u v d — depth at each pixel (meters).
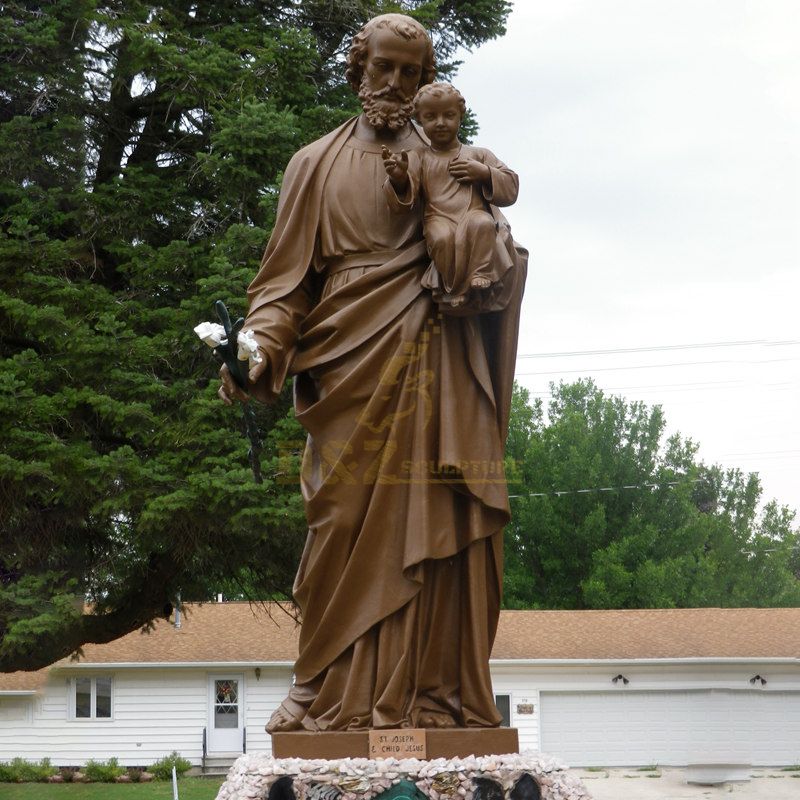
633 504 36.44
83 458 18.56
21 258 20.22
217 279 19.48
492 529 6.75
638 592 35.31
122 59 22.31
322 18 24.05
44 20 21.88
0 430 18.83
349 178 7.08
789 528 45.34
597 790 24.59
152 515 18.14
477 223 6.63
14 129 21.00
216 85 21.77
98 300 20.33
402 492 6.69
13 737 31.08
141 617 21.77
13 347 20.67
